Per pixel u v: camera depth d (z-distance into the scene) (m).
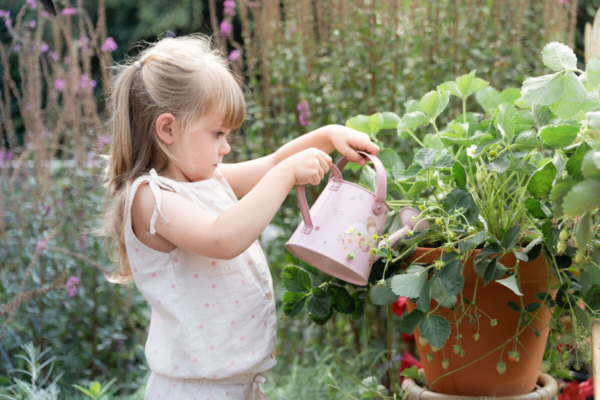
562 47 0.90
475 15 2.15
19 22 2.36
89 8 6.66
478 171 0.98
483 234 0.87
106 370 2.09
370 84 2.14
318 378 1.84
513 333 0.98
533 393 1.01
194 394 1.01
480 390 1.01
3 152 2.36
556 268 0.89
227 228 0.93
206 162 1.05
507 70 2.14
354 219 0.98
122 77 1.09
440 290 0.92
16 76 5.48
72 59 2.29
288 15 2.39
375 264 1.04
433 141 1.22
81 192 2.27
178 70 1.03
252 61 2.32
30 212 2.34
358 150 1.17
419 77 2.14
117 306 2.21
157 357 1.04
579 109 0.85
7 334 1.99
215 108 1.02
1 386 1.85
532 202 0.86
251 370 1.05
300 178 0.98
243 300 1.06
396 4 2.12
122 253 1.11
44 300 2.07
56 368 2.05
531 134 0.94
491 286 0.95
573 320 0.92
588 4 3.03
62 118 2.29
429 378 1.08
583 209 0.67
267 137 2.26
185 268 1.02
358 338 2.14
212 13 2.32
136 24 6.95
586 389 1.27
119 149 1.08
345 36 2.24
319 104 2.19
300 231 0.99
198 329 1.01
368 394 1.21
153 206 0.99
